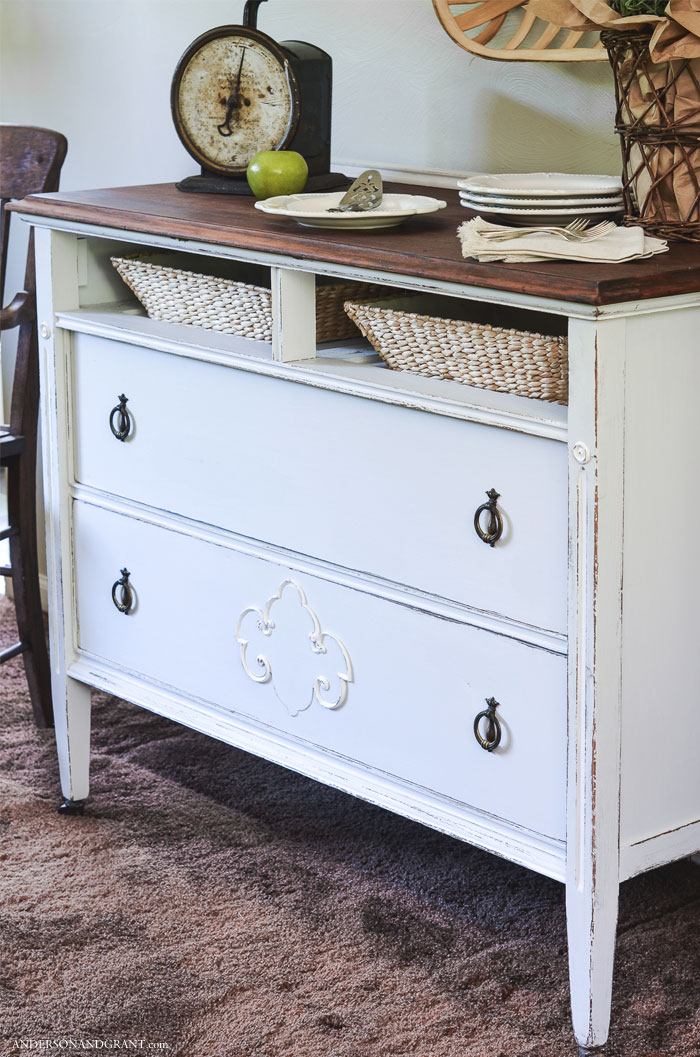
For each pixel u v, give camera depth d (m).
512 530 1.43
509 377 1.44
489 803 1.53
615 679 1.40
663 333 1.35
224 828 1.99
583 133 1.85
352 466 1.57
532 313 1.75
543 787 1.46
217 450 1.74
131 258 1.93
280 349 1.60
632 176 1.50
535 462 1.38
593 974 1.45
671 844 1.53
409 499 1.52
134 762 2.21
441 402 1.45
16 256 2.76
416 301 1.72
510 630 1.45
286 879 1.84
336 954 1.66
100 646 2.01
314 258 1.51
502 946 1.68
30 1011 1.55
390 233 1.58
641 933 1.70
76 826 2.00
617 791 1.44
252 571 1.74
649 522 1.39
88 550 1.98
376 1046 1.49
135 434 1.85
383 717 1.62
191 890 1.81
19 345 2.24
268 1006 1.56
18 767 2.20
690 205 1.45
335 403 1.57
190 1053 1.48
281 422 1.64
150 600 1.90
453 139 2.02
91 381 1.90
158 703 1.92
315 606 1.67
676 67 1.41
